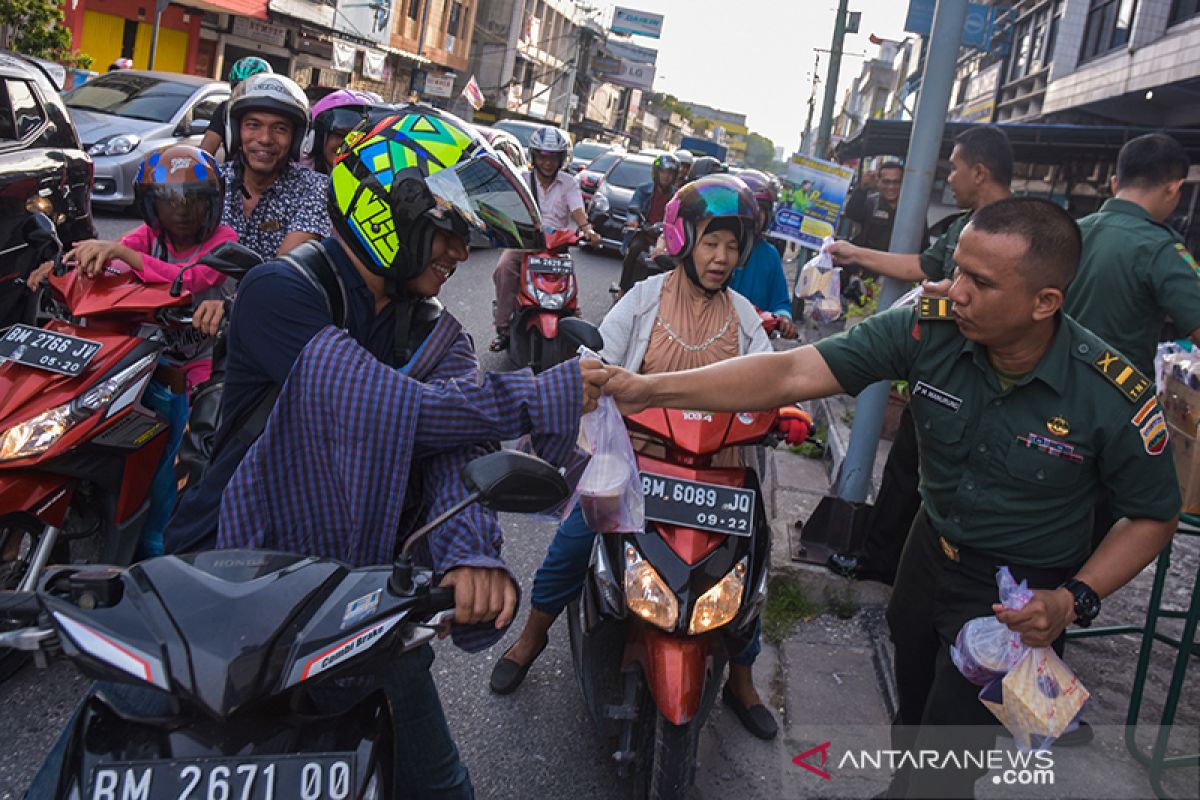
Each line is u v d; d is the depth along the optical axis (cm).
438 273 221
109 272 358
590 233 827
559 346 765
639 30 8369
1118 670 414
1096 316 338
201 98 1255
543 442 214
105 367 338
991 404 240
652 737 297
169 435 371
